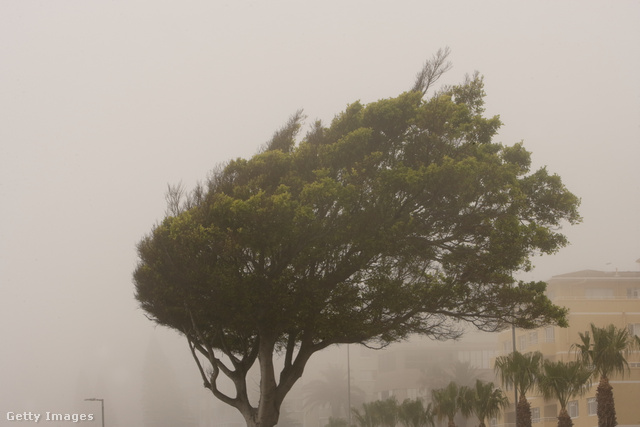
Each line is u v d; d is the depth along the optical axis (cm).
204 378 2552
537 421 6462
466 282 2328
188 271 2220
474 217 2284
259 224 2109
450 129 2312
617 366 3362
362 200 2169
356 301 2248
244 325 2312
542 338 6775
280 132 2708
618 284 6938
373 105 2369
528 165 2580
